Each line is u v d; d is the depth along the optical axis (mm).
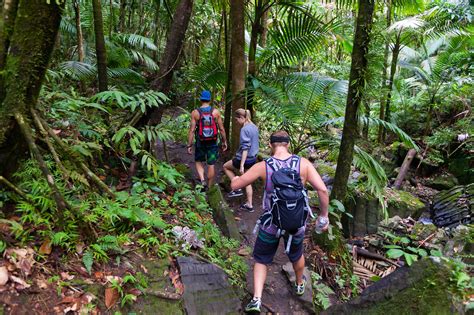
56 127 3982
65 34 8016
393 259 4664
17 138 2783
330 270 4035
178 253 3271
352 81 4047
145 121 4707
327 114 5859
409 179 7406
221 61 8445
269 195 2928
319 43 6301
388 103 7648
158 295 2803
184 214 4031
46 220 2777
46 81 5020
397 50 7355
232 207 5082
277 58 6434
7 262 2395
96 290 2572
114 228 3193
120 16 9523
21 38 2604
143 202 3809
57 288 2445
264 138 7926
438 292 2322
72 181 3432
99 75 4832
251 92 5793
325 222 3027
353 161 4645
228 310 2963
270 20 9492
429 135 8195
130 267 2887
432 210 6281
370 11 3895
